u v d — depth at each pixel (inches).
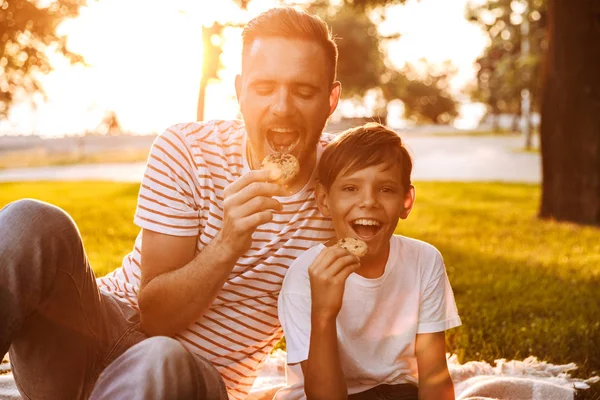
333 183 102.5
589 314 212.7
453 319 109.4
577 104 459.2
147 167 99.3
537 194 682.2
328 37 97.8
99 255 303.9
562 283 263.6
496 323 199.2
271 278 101.6
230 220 89.7
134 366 77.6
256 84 95.5
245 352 104.6
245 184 90.0
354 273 104.3
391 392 105.3
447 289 110.3
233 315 101.6
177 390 77.1
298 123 96.3
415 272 107.7
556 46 465.7
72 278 86.9
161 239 97.5
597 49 456.1
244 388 109.0
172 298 94.0
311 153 100.9
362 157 100.9
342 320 104.3
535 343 180.7
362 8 557.9
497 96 1967.3
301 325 100.7
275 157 96.7
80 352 91.4
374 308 104.7
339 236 104.2
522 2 1097.4
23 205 83.7
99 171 1079.6
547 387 133.7
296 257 102.3
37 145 1434.5
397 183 103.2
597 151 458.0
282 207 93.0
